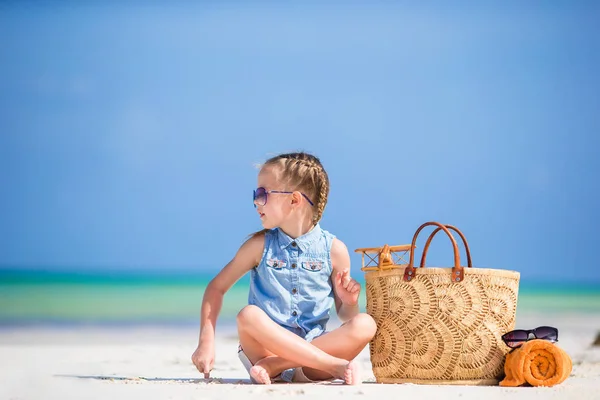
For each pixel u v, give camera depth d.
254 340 5.04
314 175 5.46
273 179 5.43
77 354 8.74
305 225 5.45
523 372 4.80
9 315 18.55
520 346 4.92
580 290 28.31
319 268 5.41
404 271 5.05
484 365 4.93
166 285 28.97
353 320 5.06
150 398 4.24
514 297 5.11
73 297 24.09
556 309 20.72
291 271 5.36
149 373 6.36
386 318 5.11
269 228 5.47
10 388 4.76
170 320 17.94
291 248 5.41
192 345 11.48
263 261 5.40
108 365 7.11
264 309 5.32
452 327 4.93
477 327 4.94
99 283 29.41
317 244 5.45
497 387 4.77
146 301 22.89
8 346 11.04
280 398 4.22
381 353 5.12
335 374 4.88
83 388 4.73
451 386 4.82
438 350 4.94
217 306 5.39
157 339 13.21
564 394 4.43
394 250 5.18
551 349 4.80
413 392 4.47
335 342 5.05
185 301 23.03
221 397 4.26
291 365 5.00
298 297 5.34
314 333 5.27
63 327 16.05
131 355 8.59
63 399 4.27
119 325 16.69
